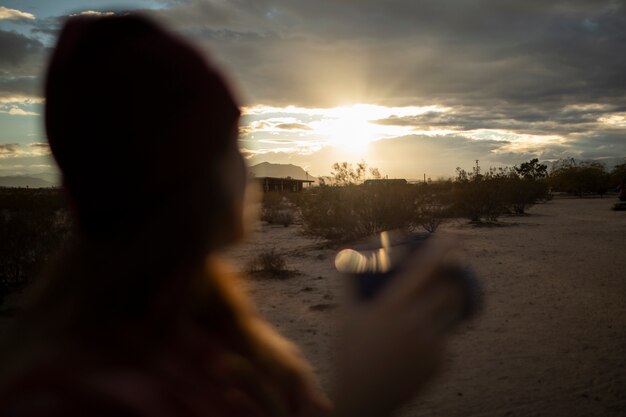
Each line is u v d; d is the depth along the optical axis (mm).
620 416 4453
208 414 439
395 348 431
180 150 468
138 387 390
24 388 363
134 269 449
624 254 13633
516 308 8023
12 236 9844
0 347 422
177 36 494
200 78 489
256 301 8633
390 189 16016
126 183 456
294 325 7227
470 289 456
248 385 528
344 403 428
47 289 450
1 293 8922
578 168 68500
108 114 447
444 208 24891
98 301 432
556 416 4465
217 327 635
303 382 680
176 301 479
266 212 26891
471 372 5449
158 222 467
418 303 446
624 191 34812
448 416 4477
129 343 422
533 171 77750
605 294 8961
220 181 504
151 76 457
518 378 5281
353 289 456
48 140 459
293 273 10930
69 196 468
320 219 16047
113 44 456
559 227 21344
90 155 450
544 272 11055
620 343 6316
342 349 445
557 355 5934
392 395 428
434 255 463
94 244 462
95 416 359
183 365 461
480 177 27672
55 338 406
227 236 526
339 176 16406
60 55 455
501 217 27281
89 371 382
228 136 517
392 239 488
